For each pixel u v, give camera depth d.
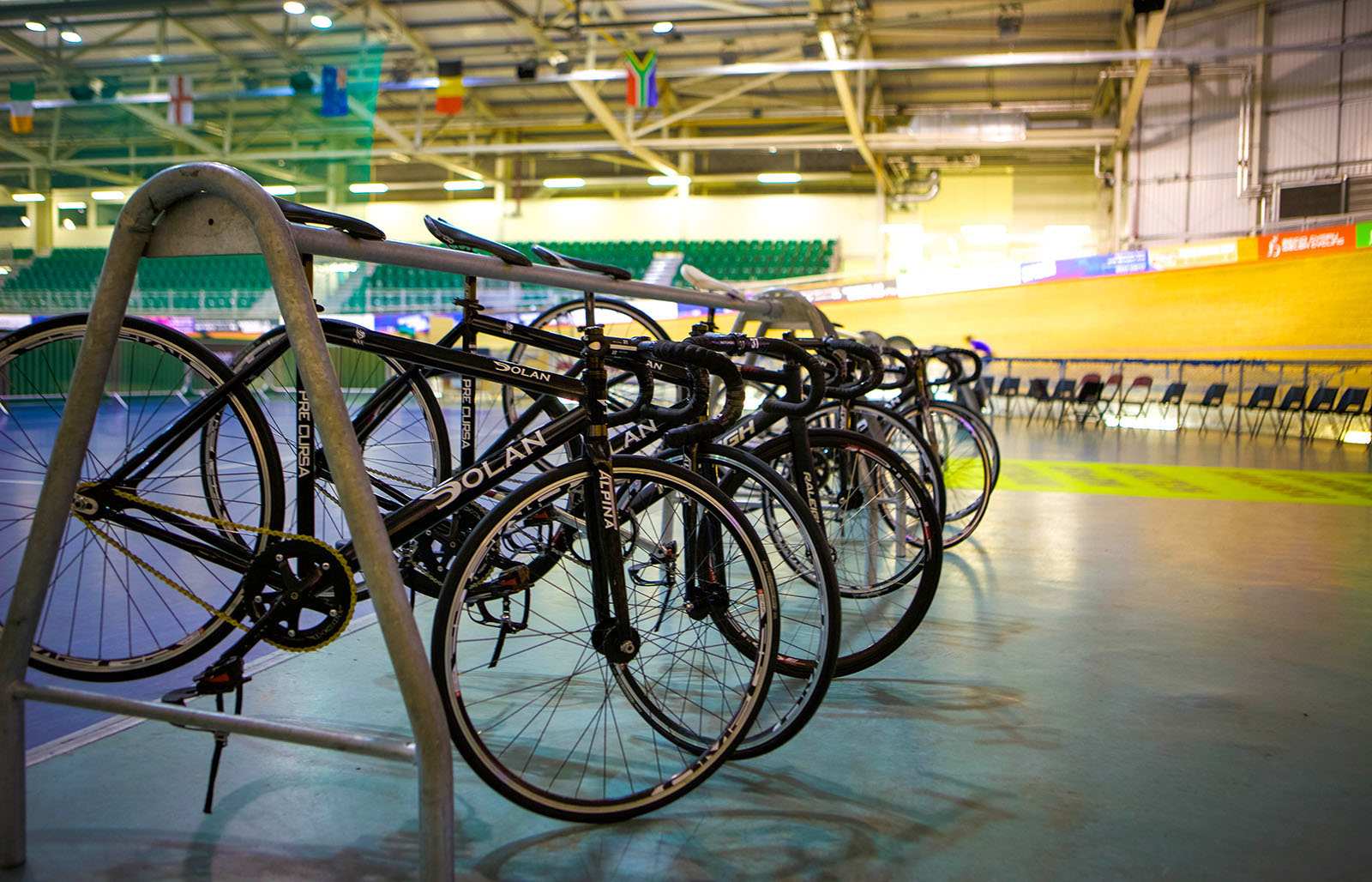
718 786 1.72
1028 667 2.42
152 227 1.38
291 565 1.72
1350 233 11.91
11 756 1.39
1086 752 1.88
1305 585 3.34
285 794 1.65
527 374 1.60
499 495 2.12
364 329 1.61
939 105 18.25
